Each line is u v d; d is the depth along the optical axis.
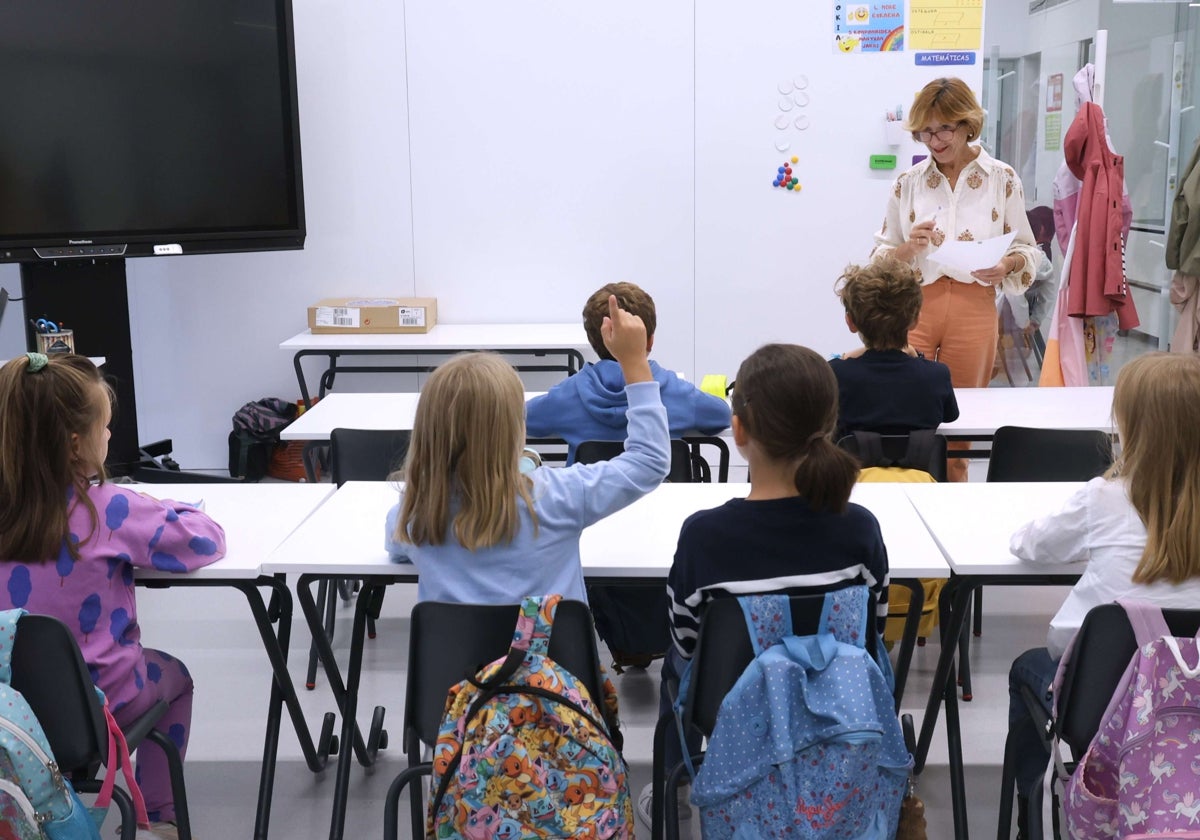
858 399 2.99
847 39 5.10
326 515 2.43
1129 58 5.83
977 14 5.06
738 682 1.71
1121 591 1.82
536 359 5.48
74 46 4.39
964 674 3.01
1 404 1.88
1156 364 1.78
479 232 5.32
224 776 2.68
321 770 2.69
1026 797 2.07
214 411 5.48
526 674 1.70
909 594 2.71
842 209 5.27
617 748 1.90
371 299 5.27
